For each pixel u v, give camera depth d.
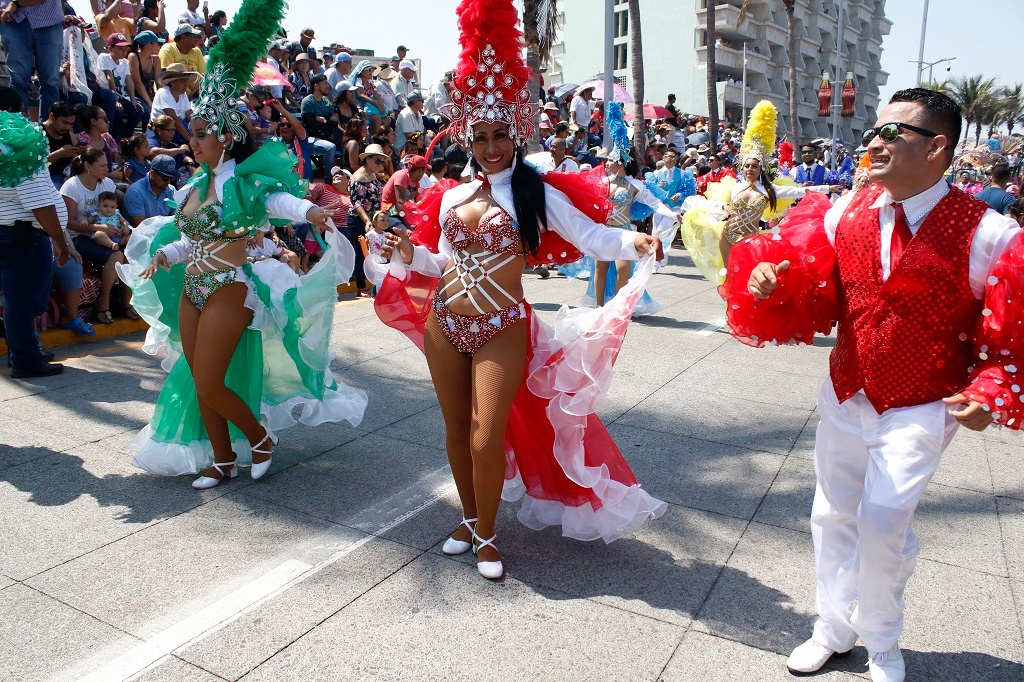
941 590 3.26
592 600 3.09
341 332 7.43
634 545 3.55
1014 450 4.92
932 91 2.33
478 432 3.11
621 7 55.19
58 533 3.52
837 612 2.66
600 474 3.32
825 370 6.62
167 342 4.48
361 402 4.56
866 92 70.12
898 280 2.38
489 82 3.06
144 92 9.93
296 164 3.87
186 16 12.56
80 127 7.39
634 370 6.46
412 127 13.12
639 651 2.78
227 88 3.75
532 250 3.21
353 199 9.47
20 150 4.42
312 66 13.69
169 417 4.13
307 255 9.15
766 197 7.27
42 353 5.76
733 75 53.00
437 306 3.26
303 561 3.34
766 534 3.68
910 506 2.36
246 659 2.67
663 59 53.41
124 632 2.81
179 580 3.16
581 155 12.95
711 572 3.33
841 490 2.69
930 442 2.39
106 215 7.06
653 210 7.93
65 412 5.04
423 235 3.57
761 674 2.67
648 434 5.00
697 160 17.20
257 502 3.90
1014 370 2.22
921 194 2.36
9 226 5.34
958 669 2.73
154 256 3.93
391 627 2.88
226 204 3.67
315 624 2.88
